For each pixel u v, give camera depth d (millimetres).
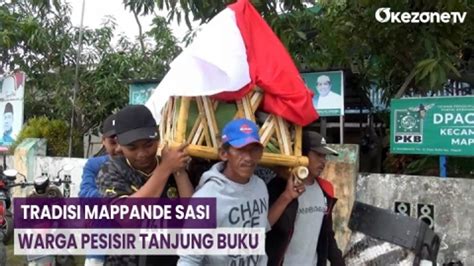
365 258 2916
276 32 4887
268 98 2201
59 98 9312
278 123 2238
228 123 2094
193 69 2086
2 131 9086
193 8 4902
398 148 4039
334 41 5094
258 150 2051
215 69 2068
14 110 8844
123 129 2018
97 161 2549
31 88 9891
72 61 9664
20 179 7719
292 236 2596
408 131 3988
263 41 2283
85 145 9445
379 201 4047
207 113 2123
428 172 4695
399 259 2799
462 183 3699
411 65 4910
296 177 2264
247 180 2129
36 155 7711
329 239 2924
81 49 9555
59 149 8500
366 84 6074
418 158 5035
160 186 2006
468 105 3705
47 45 9336
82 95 9258
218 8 4832
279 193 2475
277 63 2234
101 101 9125
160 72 8961
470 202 3652
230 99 2148
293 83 2234
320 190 2762
